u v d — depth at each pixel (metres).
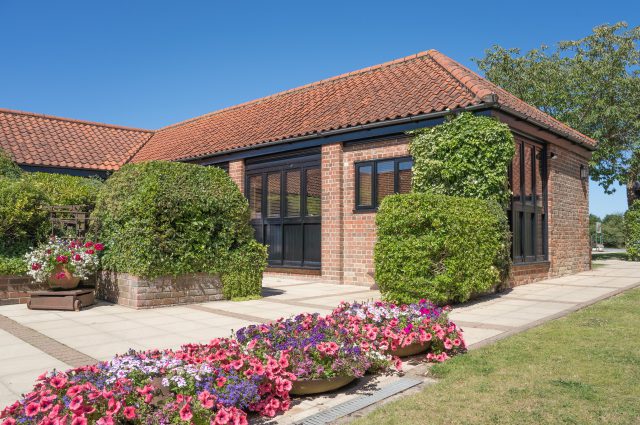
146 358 4.02
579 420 3.59
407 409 3.92
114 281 9.76
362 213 12.81
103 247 9.76
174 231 9.38
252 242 10.65
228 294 10.18
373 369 5.06
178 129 22.34
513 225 12.05
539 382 4.45
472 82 11.90
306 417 3.95
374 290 11.91
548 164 13.83
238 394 3.67
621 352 5.38
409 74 14.66
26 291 9.75
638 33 24.83
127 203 9.36
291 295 10.98
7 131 18.98
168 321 7.80
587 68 24.66
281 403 4.07
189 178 9.87
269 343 4.55
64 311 8.77
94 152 20.14
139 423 3.30
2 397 4.30
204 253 9.76
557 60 26.80
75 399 3.12
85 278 9.38
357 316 5.72
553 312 8.34
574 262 15.44
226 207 10.20
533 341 6.02
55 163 18.12
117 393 3.33
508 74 27.23
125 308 9.10
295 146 14.15
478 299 10.01
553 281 13.26
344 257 13.19
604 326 6.81
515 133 12.20
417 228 8.72
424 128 11.38
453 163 10.65
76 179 14.19
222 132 18.23
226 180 10.52
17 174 13.58
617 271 16.34
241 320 7.87
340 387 4.59
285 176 14.88
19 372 5.01
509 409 3.84
